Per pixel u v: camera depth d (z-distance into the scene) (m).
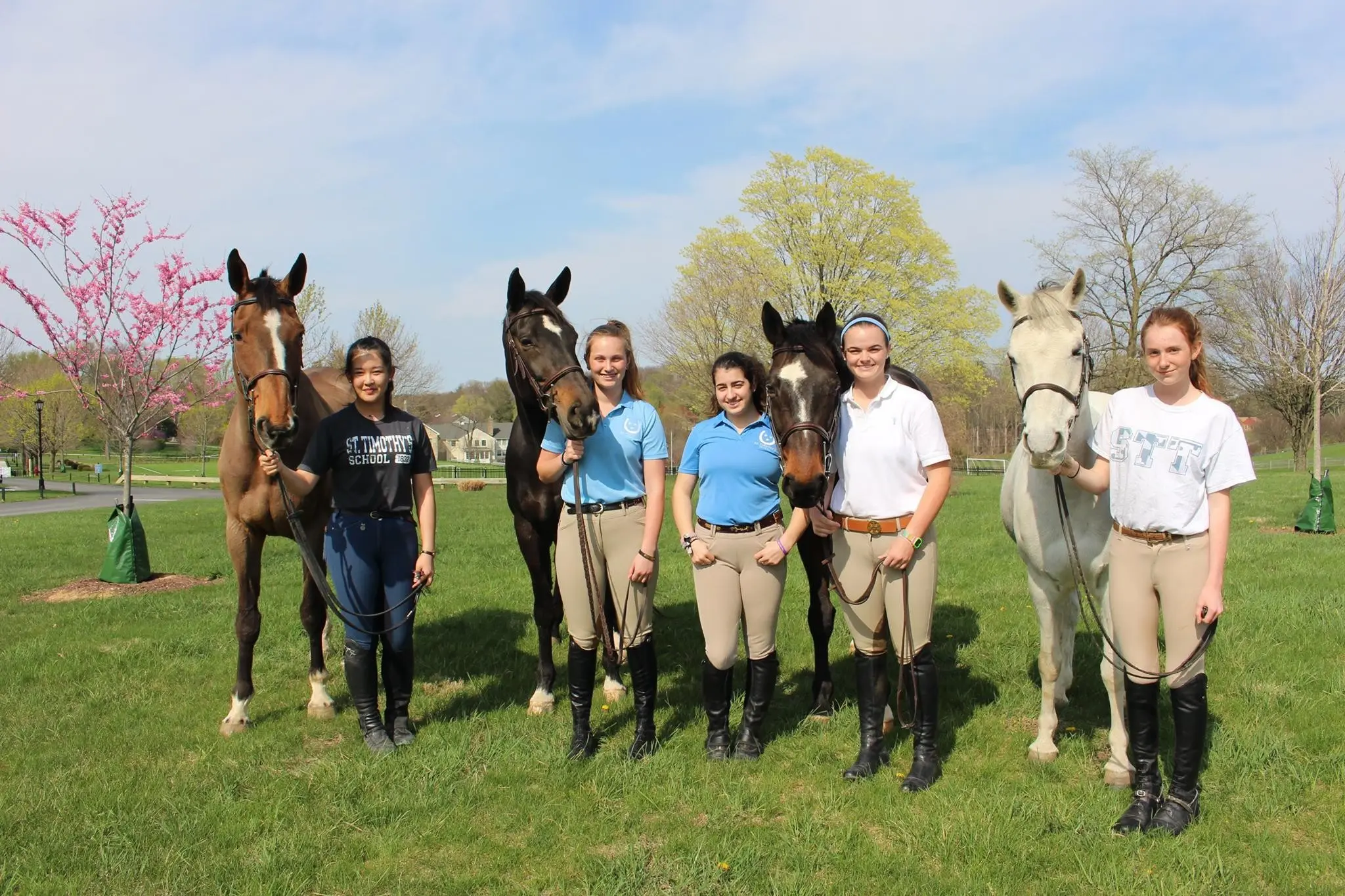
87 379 9.09
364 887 2.81
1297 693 4.36
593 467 3.67
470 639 5.99
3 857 2.98
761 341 23.52
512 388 4.29
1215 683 4.56
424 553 3.99
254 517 4.24
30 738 4.16
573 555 3.68
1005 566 8.33
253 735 4.18
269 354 3.77
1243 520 12.09
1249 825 3.09
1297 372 12.72
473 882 2.81
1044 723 3.74
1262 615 5.86
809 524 3.84
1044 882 2.75
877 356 3.31
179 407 9.45
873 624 3.49
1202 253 24.83
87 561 10.36
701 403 24.64
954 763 3.71
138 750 4.00
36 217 8.35
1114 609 3.17
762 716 3.78
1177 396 3.07
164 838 3.11
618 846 3.07
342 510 3.90
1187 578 3.00
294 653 5.64
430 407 35.06
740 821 3.19
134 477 40.41
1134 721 3.15
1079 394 3.20
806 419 3.31
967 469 33.38
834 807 3.29
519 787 3.50
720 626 3.63
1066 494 3.49
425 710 4.54
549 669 4.55
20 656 5.60
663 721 4.25
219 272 9.71
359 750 3.89
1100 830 3.07
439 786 3.50
